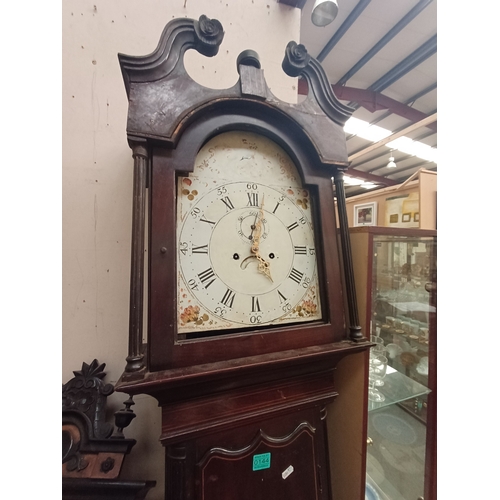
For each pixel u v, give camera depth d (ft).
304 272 2.09
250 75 1.88
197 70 2.71
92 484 1.97
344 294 2.34
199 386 1.70
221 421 1.77
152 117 1.63
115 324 2.51
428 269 2.75
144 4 2.54
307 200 2.19
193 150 1.77
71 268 2.41
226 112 1.88
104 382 2.42
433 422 2.72
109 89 2.47
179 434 1.67
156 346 1.55
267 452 1.89
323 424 2.15
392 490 2.77
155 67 1.67
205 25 1.77
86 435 2.19
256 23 2.89
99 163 2.46
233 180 1.95
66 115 2.39
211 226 1.84
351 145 14.97
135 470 2.51
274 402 1.95
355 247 2.40
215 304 1.78
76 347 2.43
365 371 2.26
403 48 7.82
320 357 1.90
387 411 2.90
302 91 7.76
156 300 1.59
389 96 10.43
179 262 1.72
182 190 1.80
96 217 2.46
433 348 2.72
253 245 1.94
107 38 2.46
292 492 1.95
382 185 20.86
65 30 2.38
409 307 2.73
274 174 2.10
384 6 6.26
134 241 1.56
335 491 2.55
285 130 2.06
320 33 7.22
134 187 1.58
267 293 1.94
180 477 1.68
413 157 16.08
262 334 1.83
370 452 2.78
